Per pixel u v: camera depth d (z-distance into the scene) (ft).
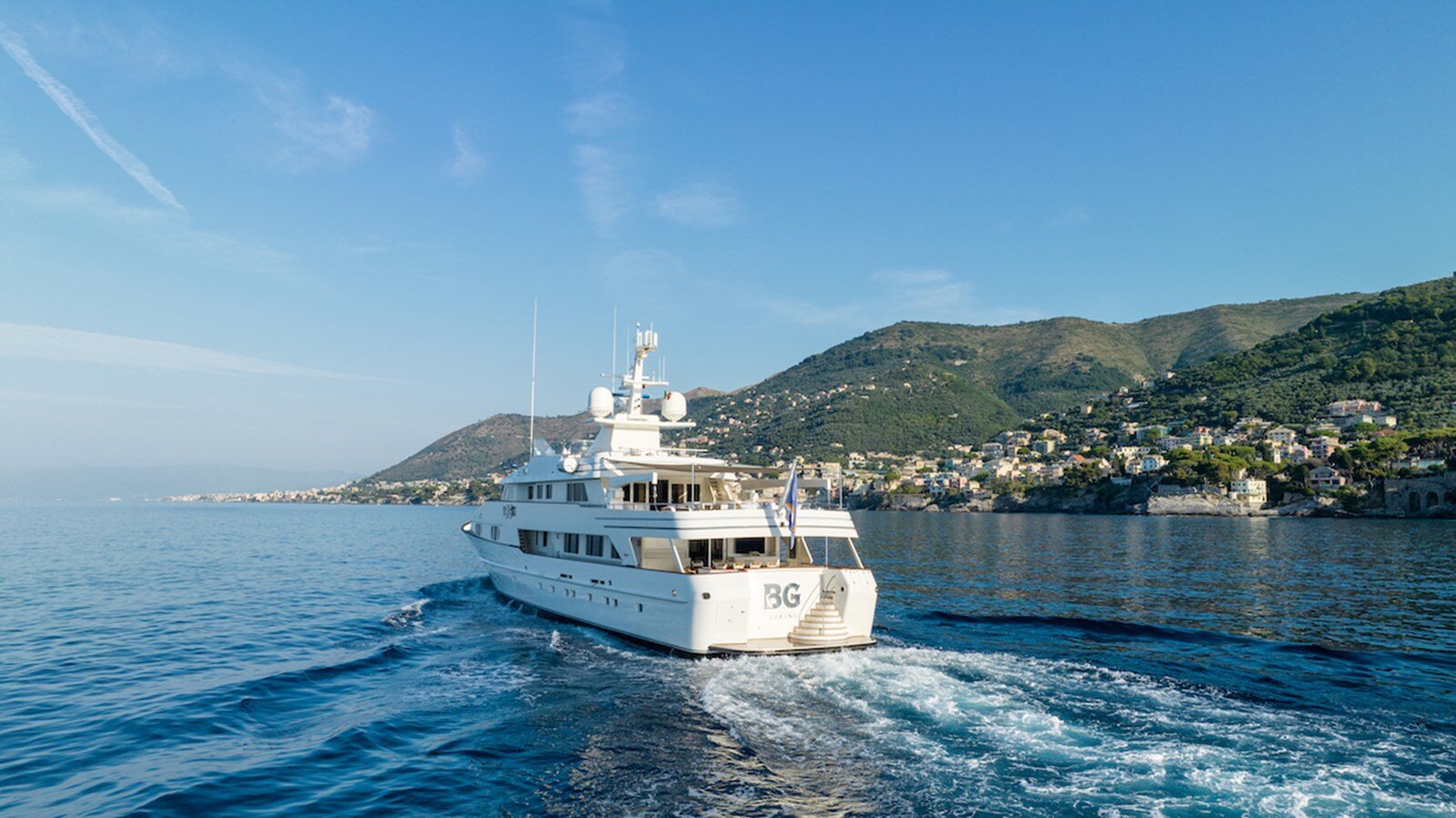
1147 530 362.33
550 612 94.48
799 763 45.01
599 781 43.47
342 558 202.90
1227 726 50.37
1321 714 53.16
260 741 51.62
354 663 72.90
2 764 47.34
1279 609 106.22
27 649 81.66
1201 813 37.14
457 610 105.40
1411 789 39.99
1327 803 38.29
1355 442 573.33
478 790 42.78
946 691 58.90
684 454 98.84
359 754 48.60
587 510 86.58
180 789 43.21
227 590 132.87
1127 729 49.93
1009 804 38.60
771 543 85.87
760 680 62.03
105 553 211.00
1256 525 407.44
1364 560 187.21
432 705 59.06
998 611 102.01
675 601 71.05
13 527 368.89
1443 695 58.70
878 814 38.06
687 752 47.57
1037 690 59.21
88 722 55.62
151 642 85.05
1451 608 107.45
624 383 99.35
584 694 60.75
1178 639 82.84
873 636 81.46
